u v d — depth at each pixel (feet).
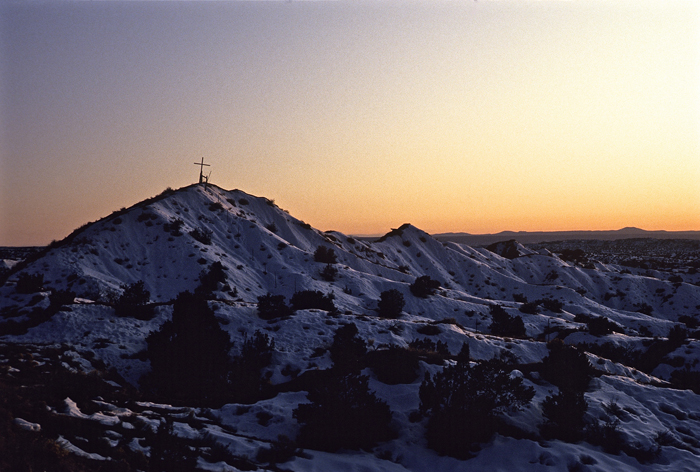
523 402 65.87
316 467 52.29
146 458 46.70
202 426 60.18
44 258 239.91
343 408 60.08
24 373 73.77
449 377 64.44
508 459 57.06
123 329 122.42
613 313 305.53
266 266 291.58
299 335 124.16
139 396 71.72
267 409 66.64
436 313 240.94
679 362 133.59
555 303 273.95
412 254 436.76
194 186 371.15
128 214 298.15
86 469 41.86
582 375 78.54
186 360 89.35
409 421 64.64
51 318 123.44
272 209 396.37
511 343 139.74
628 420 68.90
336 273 295.07
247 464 50.24
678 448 62.80
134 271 253.65
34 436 44.70
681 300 367.04
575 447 60.39
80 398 61.52
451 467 56.08
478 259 456.45
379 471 53.06
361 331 132.87
